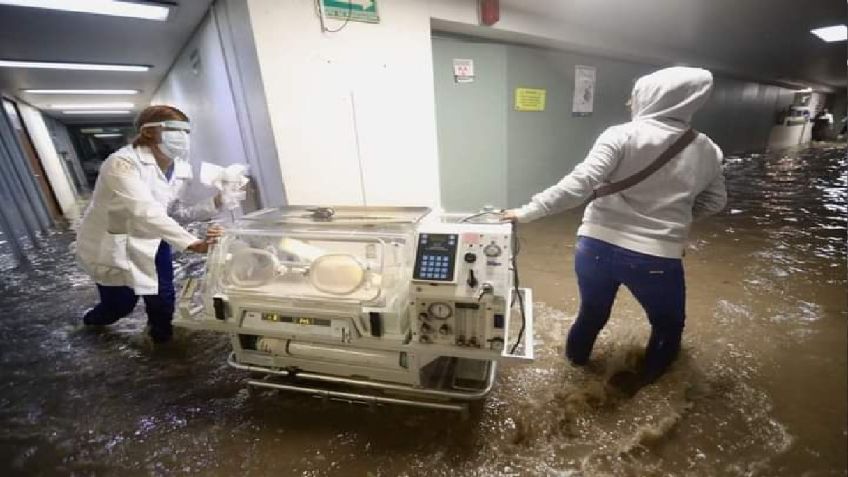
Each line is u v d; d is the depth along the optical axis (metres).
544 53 4.15
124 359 2.07
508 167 4.13
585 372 1.69
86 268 2.02
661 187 1.28
